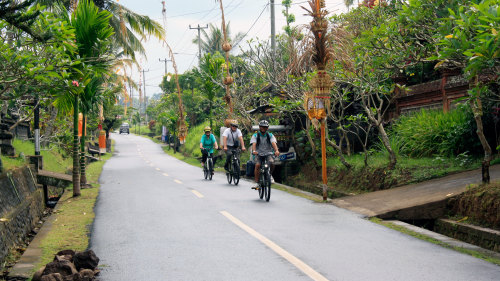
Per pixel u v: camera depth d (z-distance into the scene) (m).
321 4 10.23
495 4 6.01
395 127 14.91
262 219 8.27
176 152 44.97
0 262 6.25
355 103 17.22
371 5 15.82
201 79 27.06
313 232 7.12
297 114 17.38
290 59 12.39
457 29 6.40
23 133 19.69
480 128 8.11
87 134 37.53
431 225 8.38
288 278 4.83
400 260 5.48
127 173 20.48
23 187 9.90
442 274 4.90
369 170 13.34
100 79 13.52
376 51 10.12
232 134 15.03
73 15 11.58
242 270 5.15
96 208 9.98
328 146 17.59
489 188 7.55
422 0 8.35
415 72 15.33
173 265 5.40
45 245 6.50
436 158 11.95
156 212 9.18
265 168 10.74
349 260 5.50
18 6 6.05
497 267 5.16
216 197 11.48
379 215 8.32
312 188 15.61
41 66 7.34
